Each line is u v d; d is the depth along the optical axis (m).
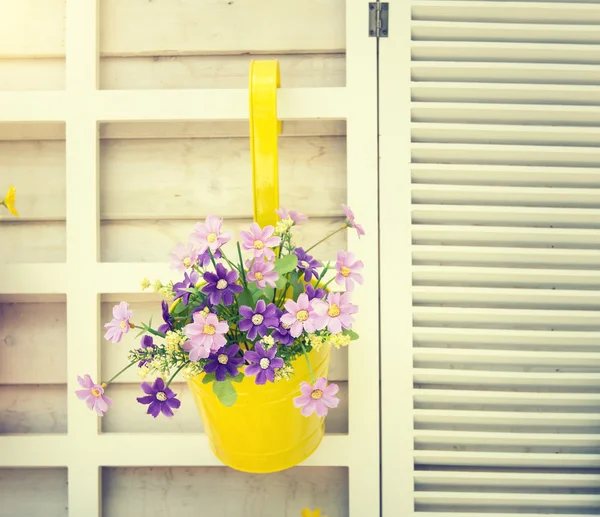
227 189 1.01
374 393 0.95
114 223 1.02
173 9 1.01
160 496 1.00
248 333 0.64
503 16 0.98
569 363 0.97
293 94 0.95
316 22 1.01
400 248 0.95
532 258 0.97
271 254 0.67
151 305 1.00
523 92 0.97
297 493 1.00
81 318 0.95
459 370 0.96
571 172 0.96
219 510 1.00
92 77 0.96
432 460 0.97
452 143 0.97
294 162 1.01
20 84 1.02
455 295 0.97
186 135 1.01
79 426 0.95
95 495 0.95
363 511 0.94
